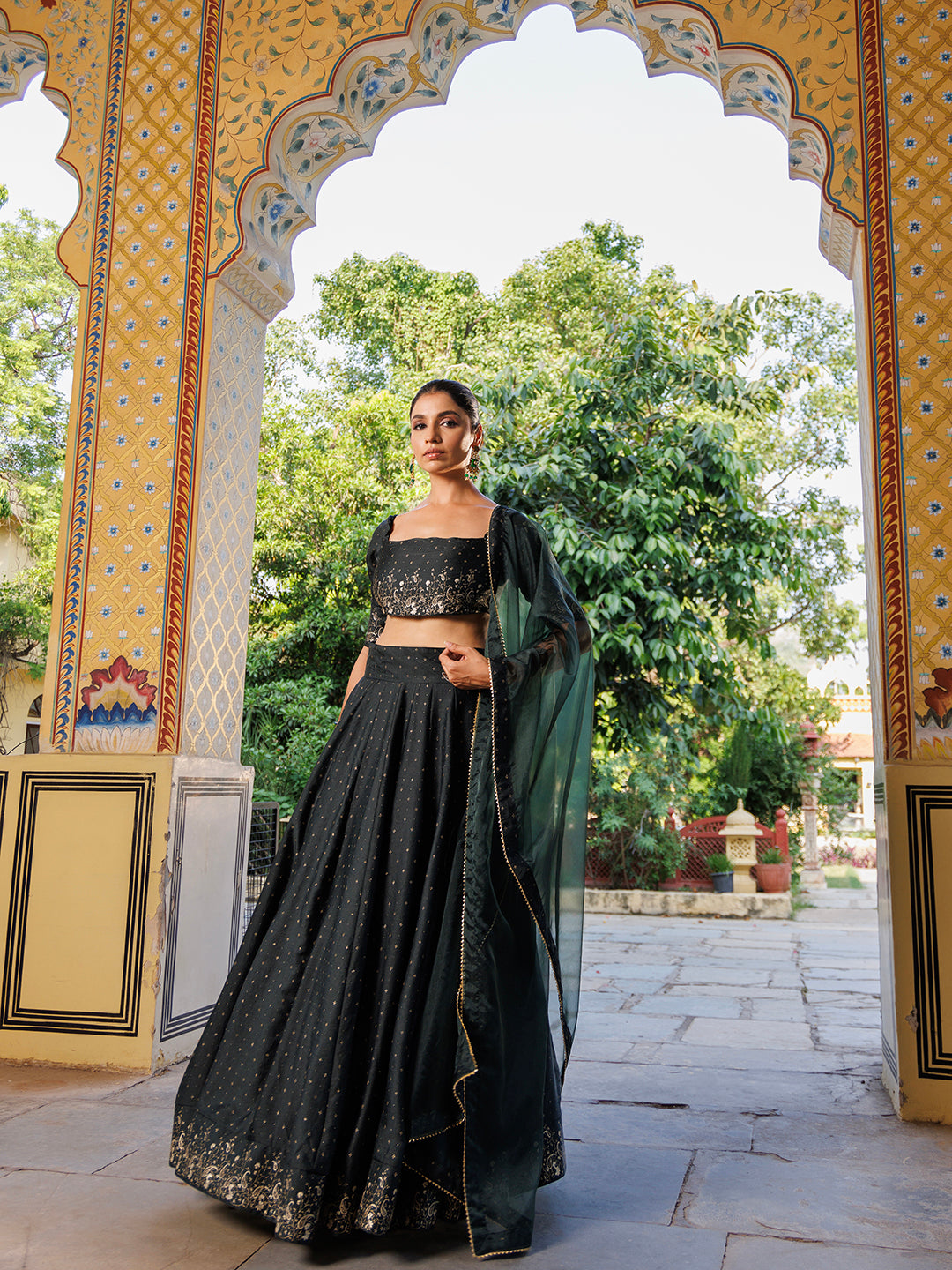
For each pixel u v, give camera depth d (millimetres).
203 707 3279
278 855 1983
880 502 2795
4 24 3695
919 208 2889
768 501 15164
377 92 3551
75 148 3559
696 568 7242
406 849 1842
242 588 3562
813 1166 2109
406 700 1968
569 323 15719
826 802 15156
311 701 10570
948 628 2691
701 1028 3613
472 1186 1670
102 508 3316
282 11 3443
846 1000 4270
